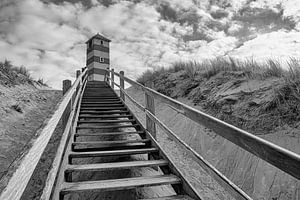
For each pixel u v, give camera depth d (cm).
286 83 407
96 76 2033
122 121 450
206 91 614
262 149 123
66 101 216
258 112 407
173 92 761
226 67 665
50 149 447
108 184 225
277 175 294
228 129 156
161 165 280
